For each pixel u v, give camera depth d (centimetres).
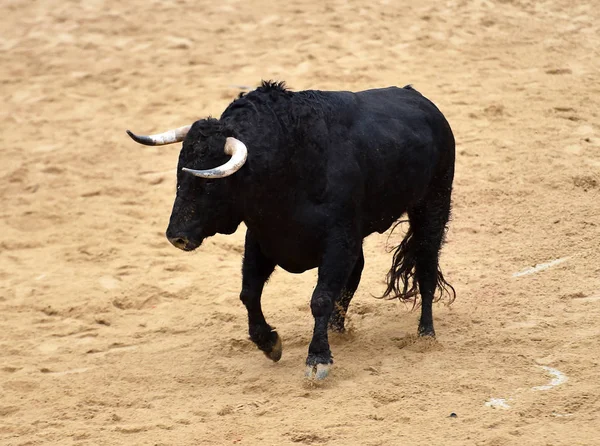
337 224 1666
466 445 1383
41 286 2462
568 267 2178
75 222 2922
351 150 1697
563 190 2700
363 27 4350
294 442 1447
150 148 3466
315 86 3712
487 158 2988
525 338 1791
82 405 1702
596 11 4500
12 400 1755
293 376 1720
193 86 3903
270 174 1616
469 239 2461
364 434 1448
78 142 3547
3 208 3073
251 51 4200
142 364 1906
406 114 1823
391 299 2038
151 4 4881
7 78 4216
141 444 1477
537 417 1471
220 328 2089
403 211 1844
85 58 4353
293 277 2386
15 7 5000
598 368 1627
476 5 4575
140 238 2766
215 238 2714
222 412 1586
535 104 3403
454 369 1681
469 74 3781
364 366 1728
